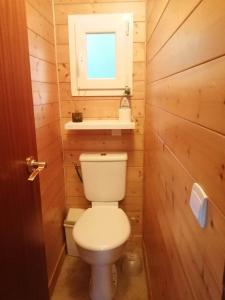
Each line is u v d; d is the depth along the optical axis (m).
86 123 1.83
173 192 0.84
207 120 0.51
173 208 0.84
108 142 2.01
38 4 1.49
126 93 1.89
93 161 1.87
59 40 1.85
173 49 0.83
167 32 0.93
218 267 0.45
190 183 0.63
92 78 1.91
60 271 1.84
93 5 1.79
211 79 0.48
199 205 0.53
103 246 1.36
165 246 1.01
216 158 0.46
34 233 1.16
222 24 0.43
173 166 0.84
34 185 1.16
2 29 0.85
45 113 1.62
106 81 1.90
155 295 1.33
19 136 0.99
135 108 1.95
